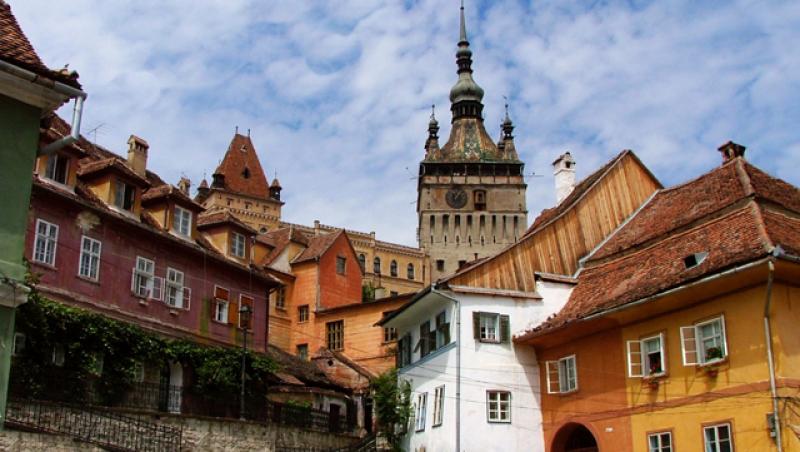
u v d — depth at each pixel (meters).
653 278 28.83
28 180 16.81
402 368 40.66
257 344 40.97
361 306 56.78
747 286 24.97
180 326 36.00
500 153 133.00
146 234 34.72
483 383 33.28
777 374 23.62
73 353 29.16
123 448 25.38
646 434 27.86
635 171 39.62
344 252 64.06
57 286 30.08
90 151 38.22
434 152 130.88
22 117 17.05
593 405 30.62
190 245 36.94
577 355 31.98
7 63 16.34
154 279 35.06
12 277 16.05
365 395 47.09
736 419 24.55
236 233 41.44
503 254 35.56
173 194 36.81
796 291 24.83
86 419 26.05
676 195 34.56
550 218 39.81
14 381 26.53
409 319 40.16
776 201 28.08
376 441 39.38
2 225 16.19
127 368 31.36
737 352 24.94
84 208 31.62
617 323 29.91
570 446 32.78
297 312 60.44
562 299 35.28
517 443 32.69
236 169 134.25
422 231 128.12
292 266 62.12
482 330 34.22
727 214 28.33
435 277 125.25
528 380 33.75
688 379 26.56
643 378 28.42
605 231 37.75
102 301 32.00
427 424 35.66
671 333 27.59
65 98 17.39
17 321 27.09
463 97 136.38
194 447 29.89
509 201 128.50
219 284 39.09
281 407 36.78
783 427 23.02
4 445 21.19
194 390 34.84
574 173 45.53
